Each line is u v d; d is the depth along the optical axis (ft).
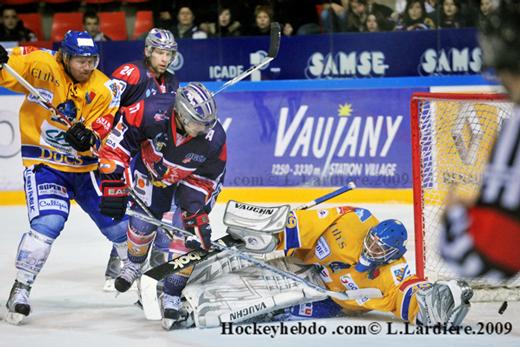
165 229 28.73
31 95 29.01
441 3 58.39
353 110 55.16
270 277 28.78
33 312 30.40
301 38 59.88
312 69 60.23
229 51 60.59
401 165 54.65
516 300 30.73
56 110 28.14
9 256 41.32
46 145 29.30
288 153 56.08
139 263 29.53
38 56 28.76
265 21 60.08
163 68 35.50
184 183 27.50
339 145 55.42
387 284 27.30
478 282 31.19
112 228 31.04
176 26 61.52
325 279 28.55
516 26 11.05
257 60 60.44
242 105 56.49
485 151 34.12
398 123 54.75
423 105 33.12
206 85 57.57
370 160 55.01
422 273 30.86
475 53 58.23
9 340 26.32
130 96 35.50
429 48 58.65
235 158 56.59
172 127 26.18
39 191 28.84
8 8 62.39
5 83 28.89
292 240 27.25
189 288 27.94
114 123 29.91
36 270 28.43
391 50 59.16
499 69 11.31
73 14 62.34
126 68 35.47
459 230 11.34
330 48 59.72
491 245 11.05
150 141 26.94
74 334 27.02
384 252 26.50
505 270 11.07
